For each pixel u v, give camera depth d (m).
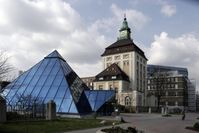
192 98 154.50
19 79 49.59
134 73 105.69
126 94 93.75
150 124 33.69
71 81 49.41
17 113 32.44
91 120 35.28
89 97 50.44
